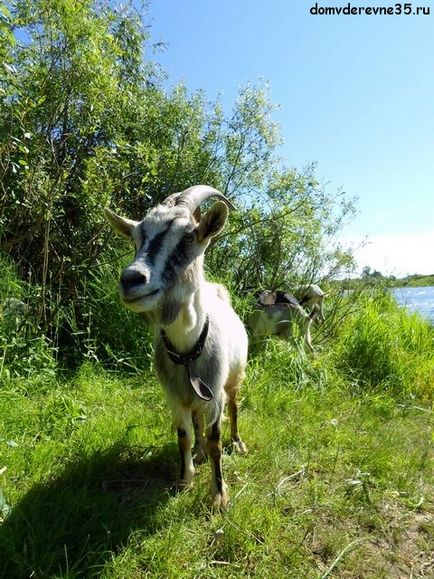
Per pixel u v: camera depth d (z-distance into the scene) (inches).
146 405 78.2
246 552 44.8
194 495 53.2
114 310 98.4
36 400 75.0
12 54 97.4
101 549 43.5
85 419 69.1
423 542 49.0
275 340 102.6
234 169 140.5
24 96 92.4
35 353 83.7
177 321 48.7
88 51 94.5
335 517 51.8
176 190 128.6
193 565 43.0
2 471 51.8
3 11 68.8
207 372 52.9
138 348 96.4
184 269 45.7
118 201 106.1
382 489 57.7
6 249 94.8
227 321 60.1
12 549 40.9
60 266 101.0
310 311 128.8
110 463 58.2
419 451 69.1
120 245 110.5
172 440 64.9
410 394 91.9
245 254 141.8
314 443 67.7
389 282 159.3
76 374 88.3
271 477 58.7
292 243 144.9
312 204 143.0
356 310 134.0
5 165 82.1
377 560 46.0
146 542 44.8
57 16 92.2
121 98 105.6
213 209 46.4
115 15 111.3
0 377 75.7
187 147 131.5
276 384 88.3
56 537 43.8
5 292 88.3
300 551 45.8
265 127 141.7
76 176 105.2
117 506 49.6
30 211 91.9
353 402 86.0
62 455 59.7
